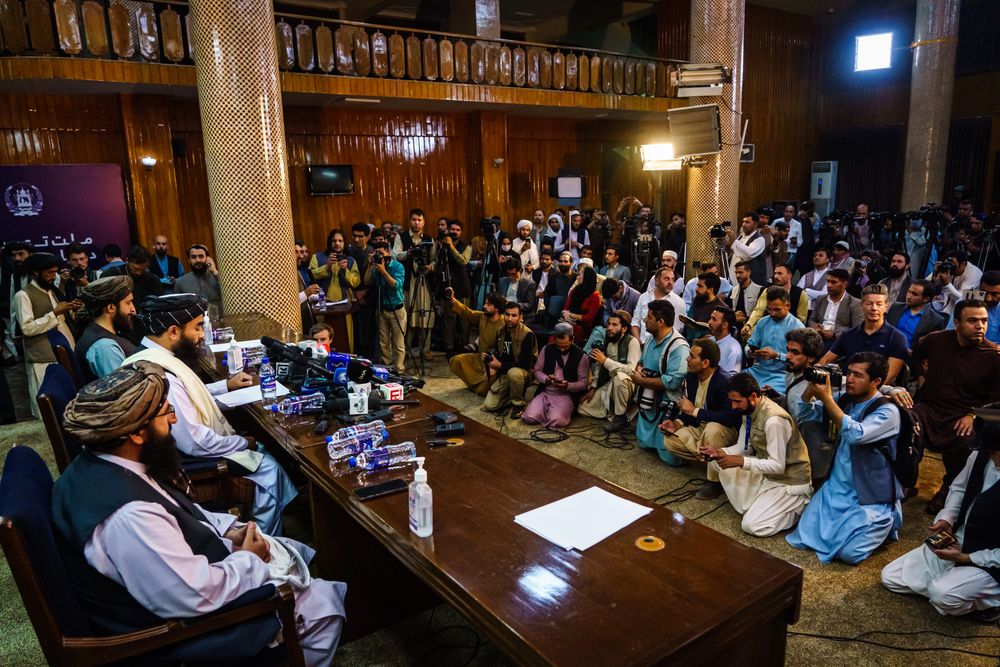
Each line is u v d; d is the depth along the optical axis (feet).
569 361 18.72
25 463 6.45
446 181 38.70
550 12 48.37
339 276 25.09
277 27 28.02
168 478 6.88
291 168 34.14
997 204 48.34
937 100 43.55
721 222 29.71
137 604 6.15
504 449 9.48
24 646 9.53
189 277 21.77
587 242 33.42
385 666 8.96
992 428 9.20
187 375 10.53
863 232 37.06
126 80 24.50
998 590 9.32
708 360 14.39
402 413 11.15
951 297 20.35
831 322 18.22
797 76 53.67
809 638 9.43
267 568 6.93
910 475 11.56
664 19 47.24
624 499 7.79
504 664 8.97
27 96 26.91
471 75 32.68
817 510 11.97
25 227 26.84
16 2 22.97
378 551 9.61
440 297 26.76
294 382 12.84
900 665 8.84
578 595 5.89
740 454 13.05
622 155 46.32
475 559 6.51
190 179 31.09
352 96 30.17
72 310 18.48
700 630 5.39
